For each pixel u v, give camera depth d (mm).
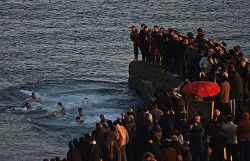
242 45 167500
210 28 194375
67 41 174500
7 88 116375
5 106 102812
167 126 56094
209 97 66312
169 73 88812
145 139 56625
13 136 87438
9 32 188875
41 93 112188
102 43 170500
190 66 76625
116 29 194625
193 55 75875
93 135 57000
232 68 63062
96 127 57750
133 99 105188
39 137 87062
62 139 86188
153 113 61688
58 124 92688
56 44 170125
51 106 101688
